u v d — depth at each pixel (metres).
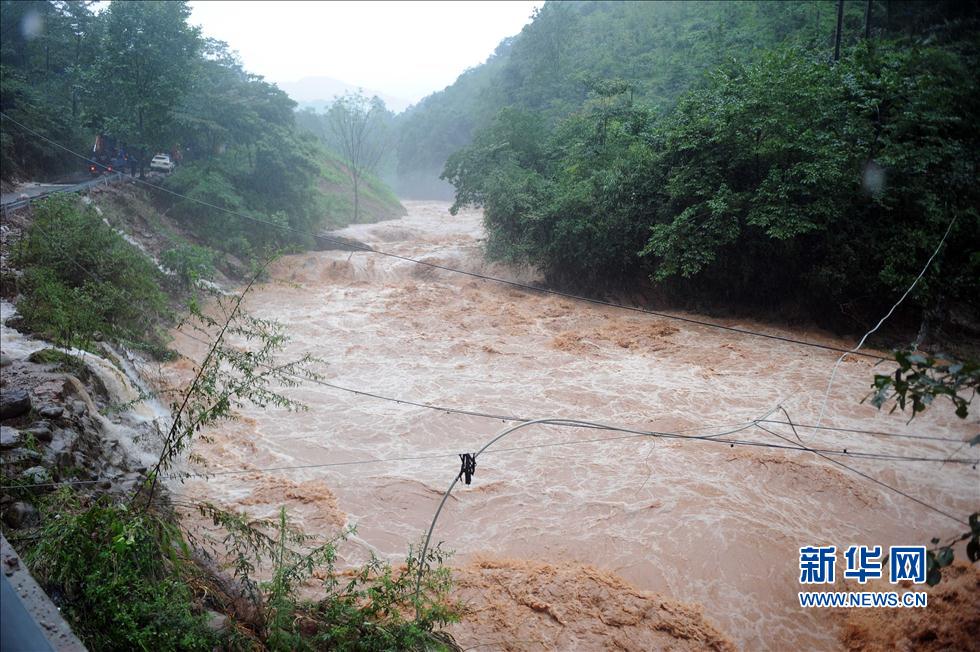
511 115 41.44
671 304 32.22
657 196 31.58
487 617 11.46
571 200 32.62
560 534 14.00
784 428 18.61
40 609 3.44
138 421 17.16
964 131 28.36
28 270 21.05
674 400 20.69
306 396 20.94
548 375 23.00
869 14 35.09
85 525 6.81
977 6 40.22
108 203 31.09
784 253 28.02
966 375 4.46
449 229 55.38
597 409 20.08
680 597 12.23
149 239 31.73
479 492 15.62
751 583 12.49
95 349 19.16
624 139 34.66
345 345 25.91
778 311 29.84
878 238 26.95
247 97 44.50
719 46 52.72
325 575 12.36
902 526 14.16
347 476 16.27
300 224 42.34
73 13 51.22
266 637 7.80
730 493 15.25
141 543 6.98
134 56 35.56
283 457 17.11
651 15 75.31
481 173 39.25
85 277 22.17
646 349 25.78
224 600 8.44
